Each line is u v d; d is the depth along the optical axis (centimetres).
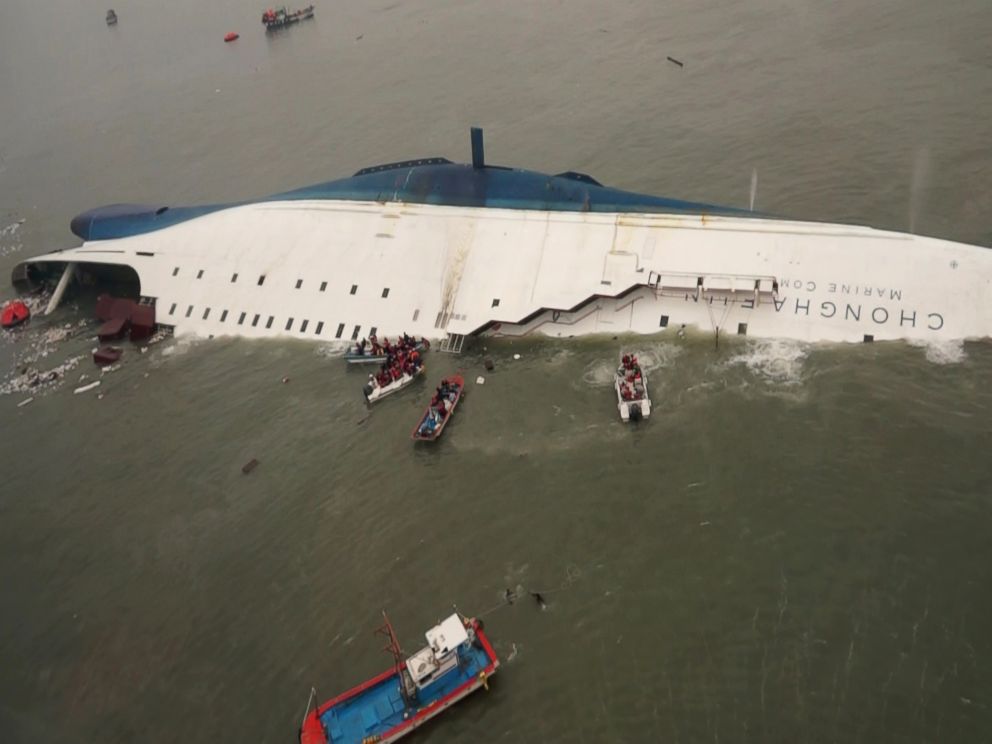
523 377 5372
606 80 9631
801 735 3291
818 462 4359
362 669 3875
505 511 4469
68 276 7581
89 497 5234
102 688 4078
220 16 15650
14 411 6225
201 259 6888
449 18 12775
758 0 10781
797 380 4872
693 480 4406
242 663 4034
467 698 3669
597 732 3441
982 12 9006
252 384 5922
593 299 5559
